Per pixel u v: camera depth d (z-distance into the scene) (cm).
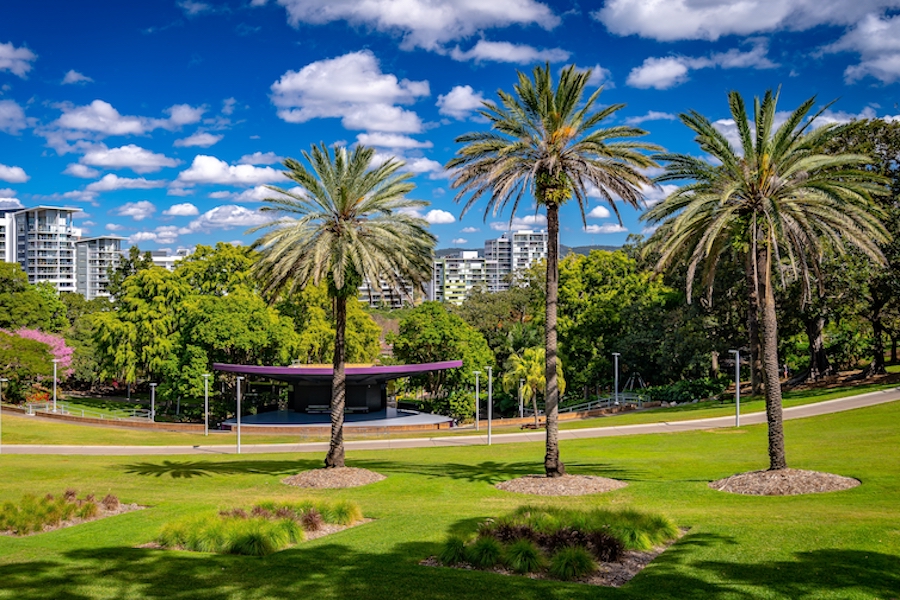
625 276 7600
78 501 2381
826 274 4841
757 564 1327
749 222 2394
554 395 2689
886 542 1410
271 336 6794
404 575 1363
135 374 7375
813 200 2319
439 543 1642
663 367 6712
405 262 3083
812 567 1285
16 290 7994
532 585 1284
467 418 6506
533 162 2662
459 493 2623
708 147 2431
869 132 5122
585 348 7350
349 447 4641
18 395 7094
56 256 17800
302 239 3000
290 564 1463
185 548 1677
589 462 3275
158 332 6919
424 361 7700
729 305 6147
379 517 2089
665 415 5291
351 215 3103
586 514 1730
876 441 3125
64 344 7662
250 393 7919
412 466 3431
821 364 6125
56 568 1463
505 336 7900
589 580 1349
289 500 2109
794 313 5453
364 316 7831
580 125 2677
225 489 2881
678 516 1880
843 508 1864
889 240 2380
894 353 7456
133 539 1797
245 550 1600
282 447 4716
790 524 1631
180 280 7231
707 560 1377
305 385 7300
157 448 4725
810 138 2370
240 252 7412
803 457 2897
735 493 2252
